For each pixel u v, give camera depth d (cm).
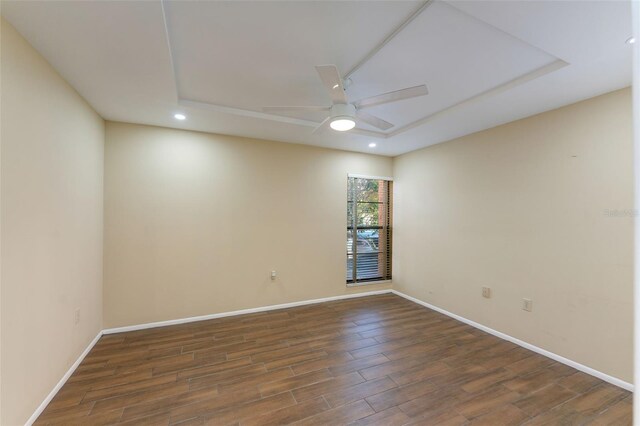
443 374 246
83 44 178
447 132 356
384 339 314
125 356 270
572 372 251
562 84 228
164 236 345
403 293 478
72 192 237
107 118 311
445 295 396
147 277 337
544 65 212
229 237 381
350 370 251
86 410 196
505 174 321
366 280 493
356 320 370
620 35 165
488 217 339
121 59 196
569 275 264
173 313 350
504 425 187
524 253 300
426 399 213
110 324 321
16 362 167
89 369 246
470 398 214
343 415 195
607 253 240
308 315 386
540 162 288
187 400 208
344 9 156
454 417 194
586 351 251
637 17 49
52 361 207
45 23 159
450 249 390
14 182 165
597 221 246
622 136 233
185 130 355
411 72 225
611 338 237
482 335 328
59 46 180
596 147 247
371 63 212
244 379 236
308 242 435
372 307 423
